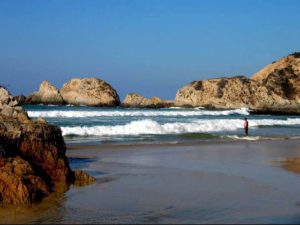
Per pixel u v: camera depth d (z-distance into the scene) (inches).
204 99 4168.3
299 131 1326.3
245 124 1106.7
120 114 2079.2
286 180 422.9
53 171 382.9
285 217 278.1
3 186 307.7
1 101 447.5
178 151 703.7
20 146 364.5
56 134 404.5
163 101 4480.8
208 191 360.5
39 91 4490.7
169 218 272.4
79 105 4520.2
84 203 311.1
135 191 357.1
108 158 596.4
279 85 3806.6
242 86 4037.9
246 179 424.2
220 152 693.9
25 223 258.4
